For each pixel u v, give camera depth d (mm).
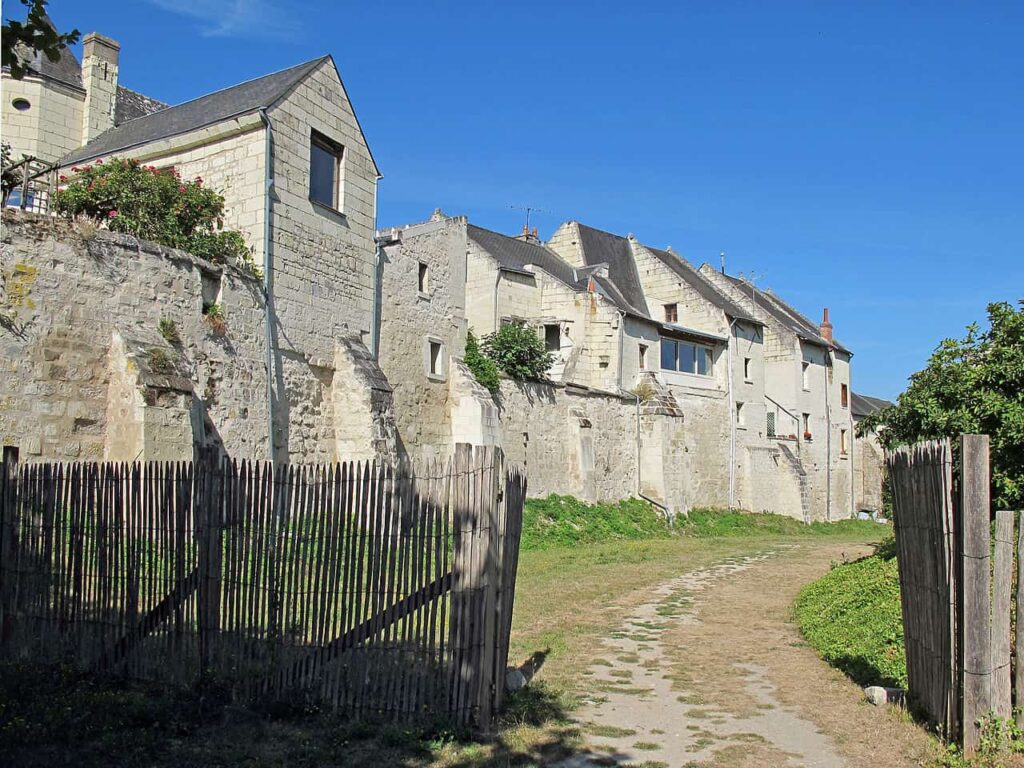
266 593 7309
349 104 21766
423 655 6941
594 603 14562
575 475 29984
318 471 7281
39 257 14117
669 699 8398
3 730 6312
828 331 50219
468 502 6984
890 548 17969
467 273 32469
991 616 6391
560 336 33031
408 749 6398
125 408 14734
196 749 6254
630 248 42000
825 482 46219
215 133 19312
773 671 9711
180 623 7547
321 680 7094
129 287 15492
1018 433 13242
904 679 8539
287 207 19531
